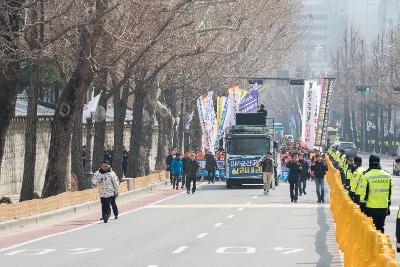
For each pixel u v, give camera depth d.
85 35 61.03
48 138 94.19
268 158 84.56
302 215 59.62
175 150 109.50
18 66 52.91
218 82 139.50
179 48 84.94
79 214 61.69
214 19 105.62
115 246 40.41
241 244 40.97
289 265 32.81
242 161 96.88
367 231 23.05
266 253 37.09
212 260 34.50
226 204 71.50
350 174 60.94
